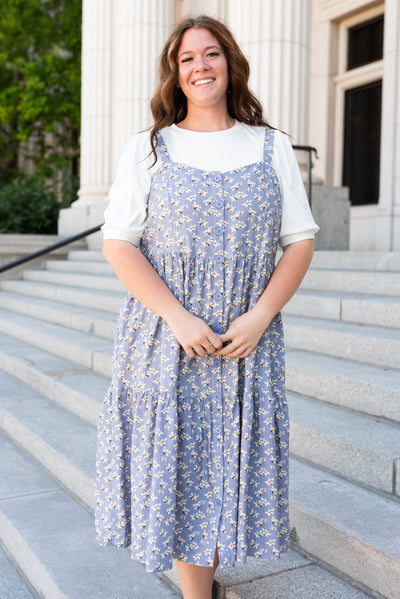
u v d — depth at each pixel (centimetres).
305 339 360
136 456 173
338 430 256
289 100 679
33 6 1580
